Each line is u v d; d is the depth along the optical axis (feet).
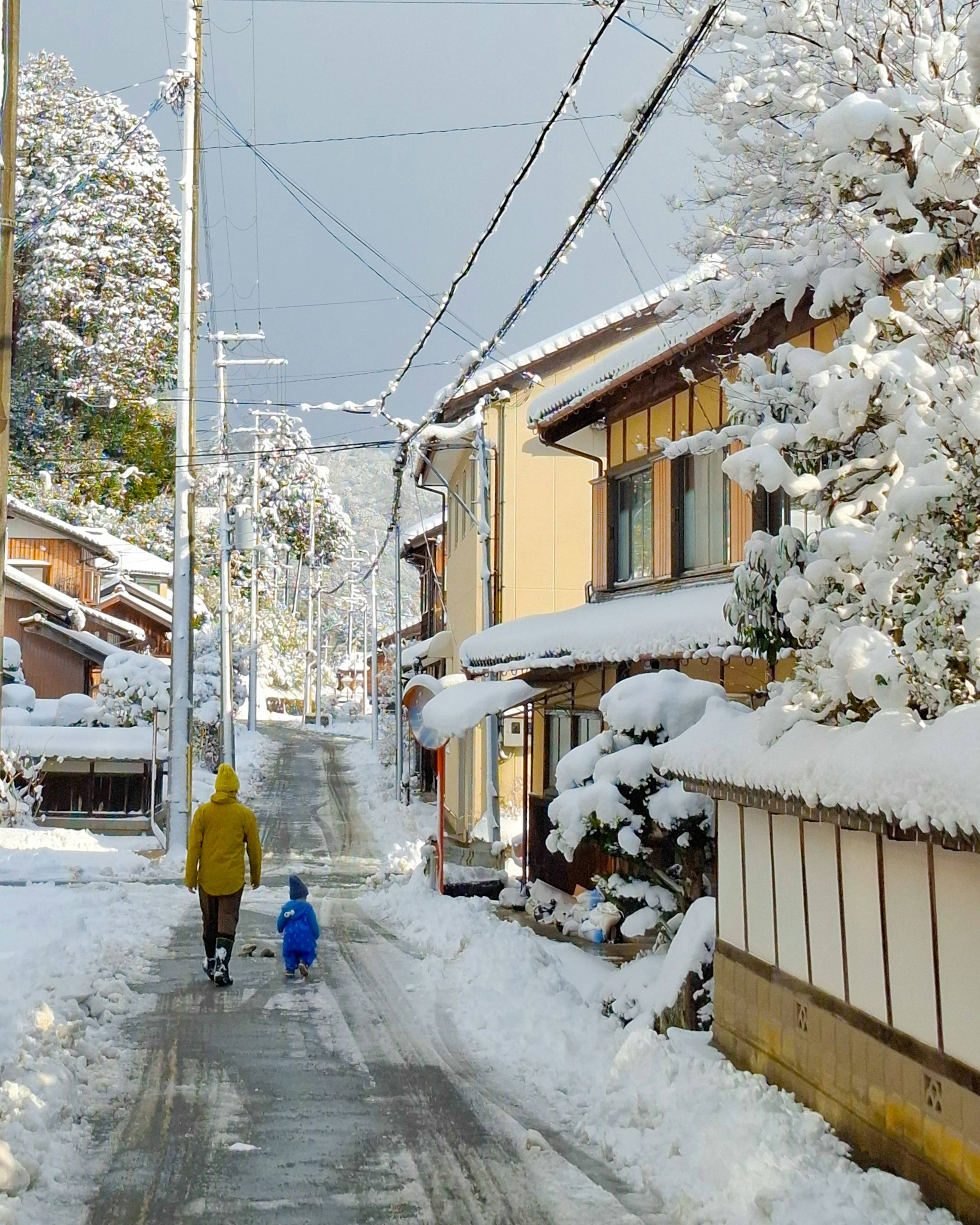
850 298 24.26
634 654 41.14
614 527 58.13
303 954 37.65
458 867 63.31
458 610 98.22
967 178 21.01
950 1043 17.97
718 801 28.19
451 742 96.17
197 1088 25.31
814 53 24.71
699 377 45.70
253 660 190.08
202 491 188.96
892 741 18.70
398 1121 23.67
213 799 36.99
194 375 78.54
